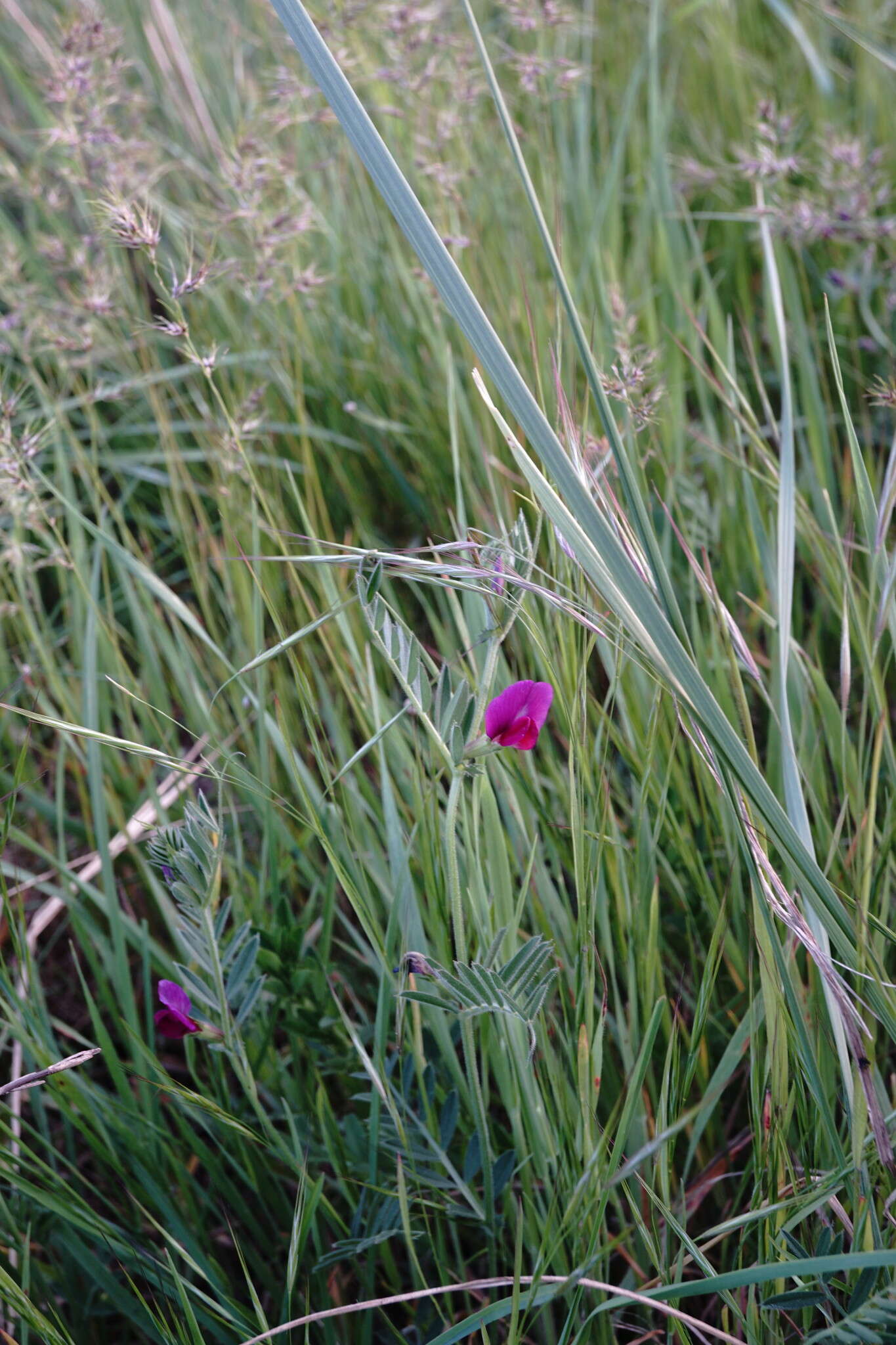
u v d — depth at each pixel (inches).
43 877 27.7
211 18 53.3
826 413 35.2
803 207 34.5
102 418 41.2
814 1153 22.4
